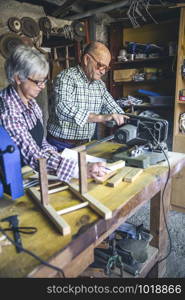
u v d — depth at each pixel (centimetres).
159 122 139
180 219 252
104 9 294
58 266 72
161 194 148
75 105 182
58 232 81
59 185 116
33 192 105
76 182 115
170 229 235
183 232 230
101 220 87
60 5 303
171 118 314
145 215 254
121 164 133
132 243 140
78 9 327
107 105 200
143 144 148
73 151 142
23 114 134
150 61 321
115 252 132
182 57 236
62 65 351
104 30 340
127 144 154
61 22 311
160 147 143
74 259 80
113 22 327
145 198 114
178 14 288
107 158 152
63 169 112
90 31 324
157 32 313
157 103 301
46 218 90
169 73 303
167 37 307
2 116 112
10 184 101
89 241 82
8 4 267
